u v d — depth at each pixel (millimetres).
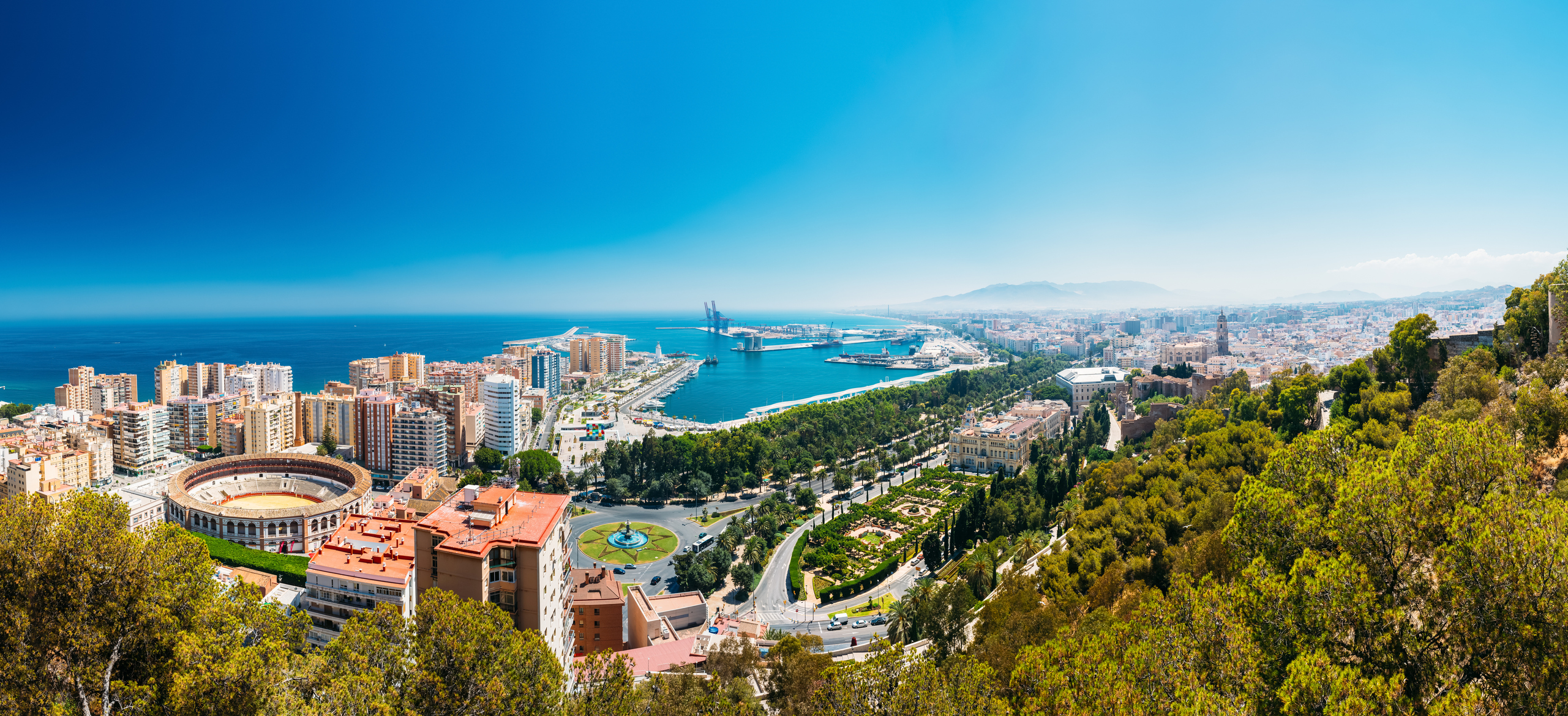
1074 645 69812
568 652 125250
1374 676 53375
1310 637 57594
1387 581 63875
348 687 61031
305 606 134875
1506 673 52312
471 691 67938
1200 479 169750
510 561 109250
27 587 62000
